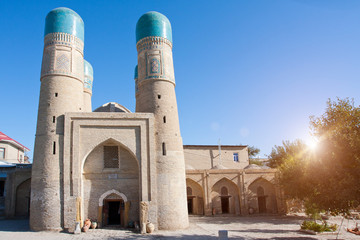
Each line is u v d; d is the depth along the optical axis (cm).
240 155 3772
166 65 2383
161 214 2045
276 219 2670
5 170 2839
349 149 1407
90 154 2155
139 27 2473
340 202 1414
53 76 2203
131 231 1972
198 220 2588
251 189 3039
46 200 1967
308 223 2008
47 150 2050
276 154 3678
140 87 2381
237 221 2534
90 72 3241
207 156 3650
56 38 2270
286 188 2528
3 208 2734
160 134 2197
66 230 1936
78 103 2275
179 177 2161
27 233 1875
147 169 2109
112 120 2159
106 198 2123
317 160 1526
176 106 2380
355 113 1559
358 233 1888
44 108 2144
